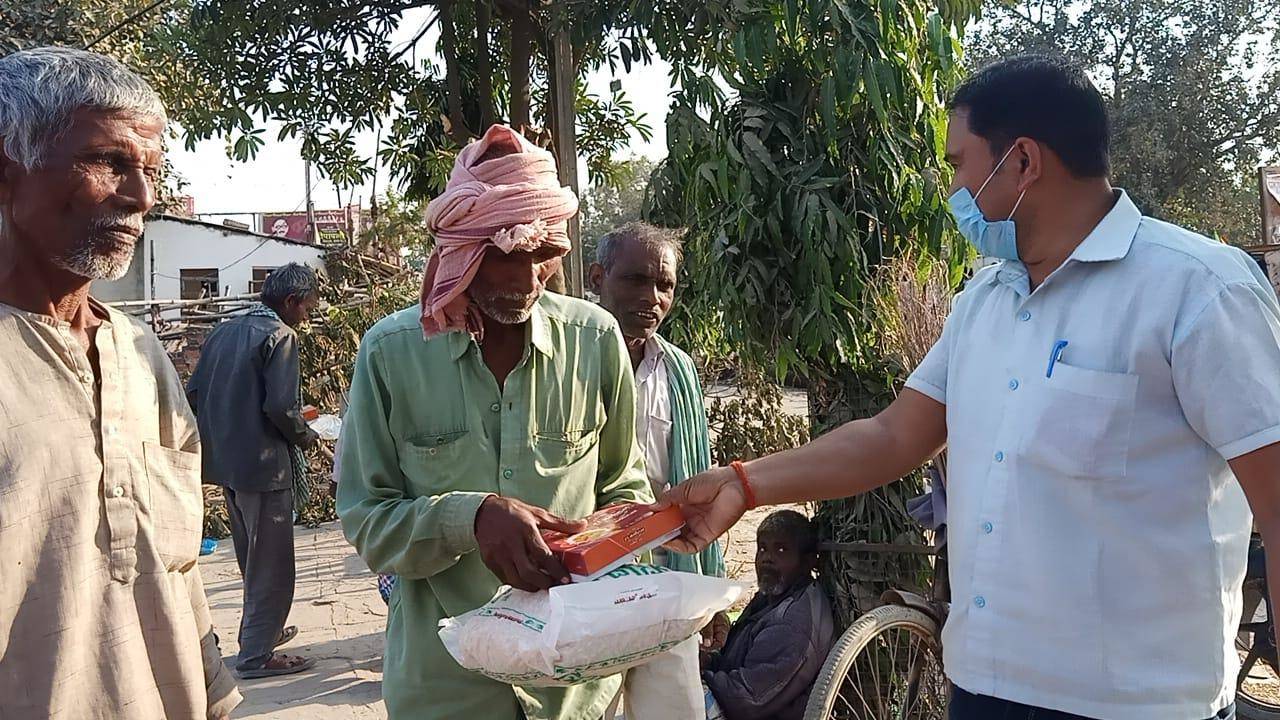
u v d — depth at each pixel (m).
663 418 3.04
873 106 3.55
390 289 10.70
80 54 1.53
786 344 3.67
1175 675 1.59
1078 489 1.61
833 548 3.60
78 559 1.52
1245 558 1.67
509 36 6.62
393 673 1.94
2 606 1.44
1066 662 1.63
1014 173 1.69
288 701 4.38
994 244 1.74
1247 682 4.58
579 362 2.01
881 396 3.62
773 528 3.53
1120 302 1.61
